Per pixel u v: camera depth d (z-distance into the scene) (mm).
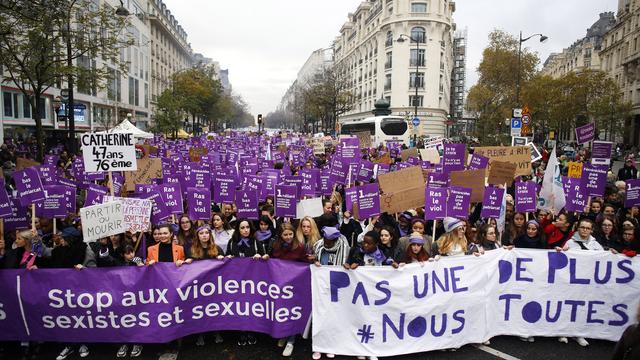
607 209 7883
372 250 5879
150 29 61438
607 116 47062
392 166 14211
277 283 5641
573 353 5609
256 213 7434
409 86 61969
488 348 5730
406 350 5504
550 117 50000
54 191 7242
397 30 62156
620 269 5910
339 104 63375
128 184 10703
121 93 48250
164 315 5531
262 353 5578
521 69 41375
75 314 5492
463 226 6258
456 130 83312
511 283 5906
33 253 5680
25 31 16812
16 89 28594
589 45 93312
